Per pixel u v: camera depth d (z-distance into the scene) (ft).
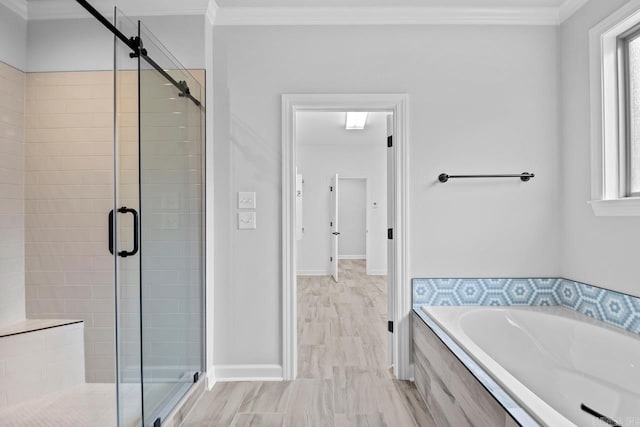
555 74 8.18
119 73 5.33
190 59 7.70
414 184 8.20
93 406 7.02
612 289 6.75
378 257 22.74
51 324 7.85
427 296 8.17
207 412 6.71
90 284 8.17
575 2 7.57
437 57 8.19
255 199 8.11
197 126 7.40
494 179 8.21
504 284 8.19
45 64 8.14
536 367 7.00
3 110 7.75
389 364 8.82
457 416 5.37
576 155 7.69
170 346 6.22
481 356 5.18
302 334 11.08
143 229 5.32
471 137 8.20
